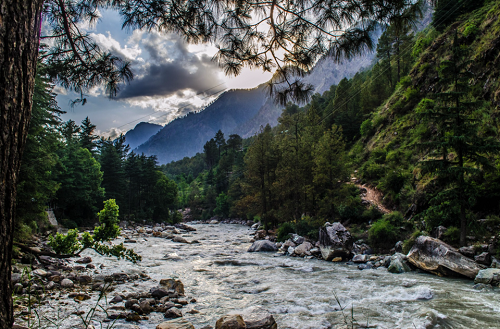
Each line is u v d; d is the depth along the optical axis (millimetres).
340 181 30172
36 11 1967
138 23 4219
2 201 1773
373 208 27750
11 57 1753
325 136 31062
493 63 23609
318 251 20750
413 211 22609
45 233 26406
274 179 41812
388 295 10023
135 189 67500
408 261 14695
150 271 14445
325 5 4004
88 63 4355
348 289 11086
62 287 9398
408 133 36719
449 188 16688
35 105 16891
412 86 40844
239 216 72812
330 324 7344
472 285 10836
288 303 9336
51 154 21000
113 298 8492
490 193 16547
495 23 26688
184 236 38188
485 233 14641
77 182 41656
